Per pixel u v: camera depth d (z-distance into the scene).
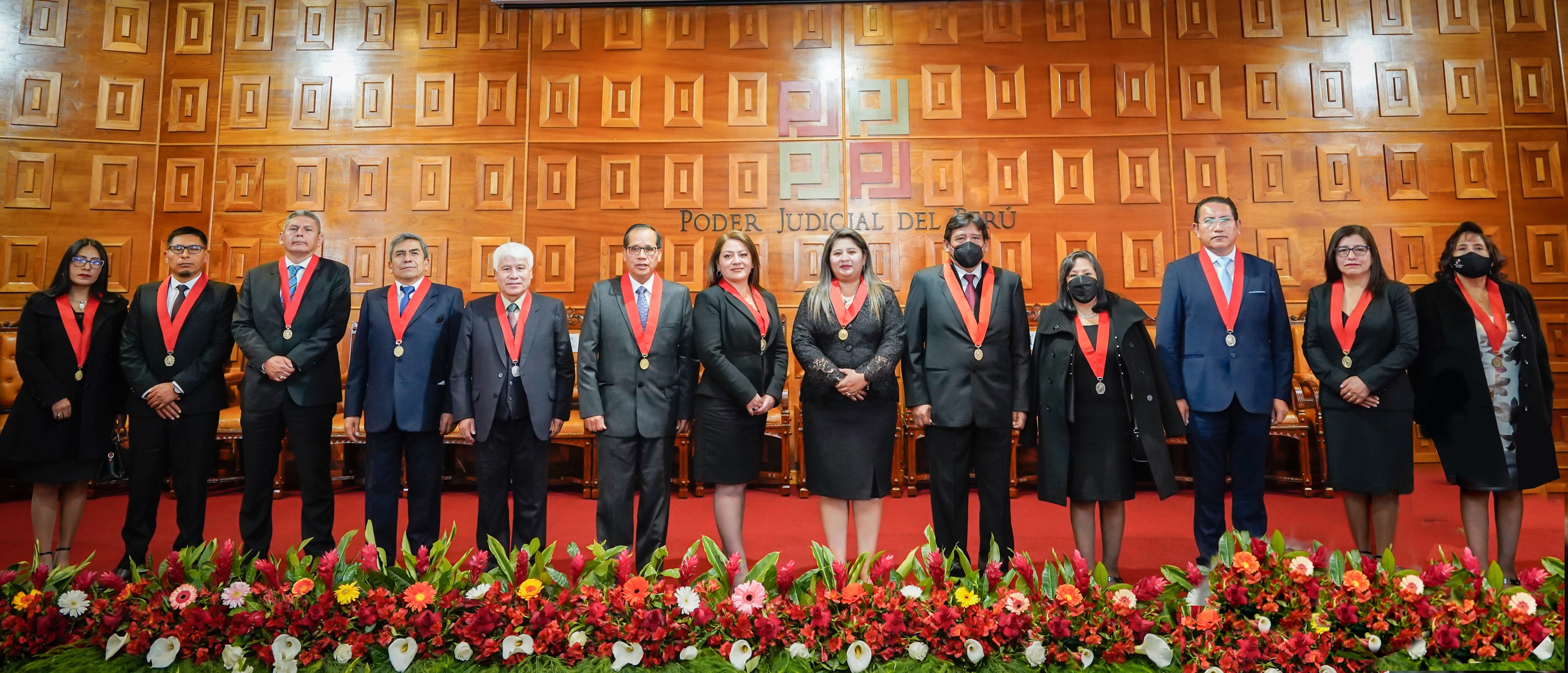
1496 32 5.33
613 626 2.23
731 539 2.90
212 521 3.98
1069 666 2.18
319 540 3.11
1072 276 2.88
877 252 5.44
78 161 5.39
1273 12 5.41
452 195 5.55
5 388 4.66
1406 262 5.21
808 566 3.18
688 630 2.28
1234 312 3.02
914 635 2.23
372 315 3.09
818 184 5.49
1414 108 5.32
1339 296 3.04
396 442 3.08
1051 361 2.86
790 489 4.73
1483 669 2.09
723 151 5.54
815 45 5.57
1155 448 2.73
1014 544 3.47
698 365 3.10
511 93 5.60
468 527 3.90
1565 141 5.21
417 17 5.64
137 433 3.08
